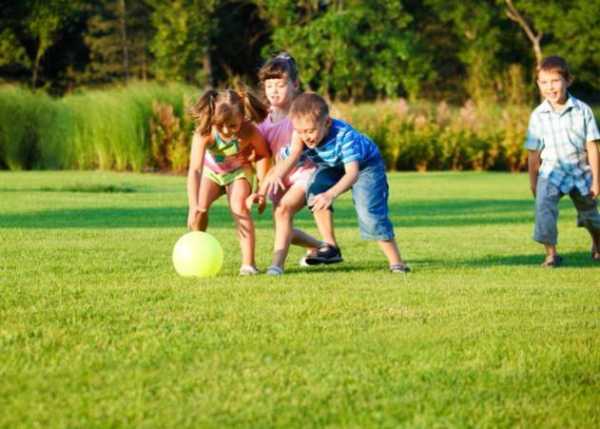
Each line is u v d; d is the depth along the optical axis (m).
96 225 13.23
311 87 57.00
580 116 9.56
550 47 58.69
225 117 7.95
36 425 3.86
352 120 35.50
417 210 17.45
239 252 10.01
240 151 8.27
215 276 7.81
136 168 30.77
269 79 8.90
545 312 6.28
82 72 59.69
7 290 6.79
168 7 54.06
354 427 3.94
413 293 6.93
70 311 5.98
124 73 57.62
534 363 4.94
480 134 36.22
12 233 11.38
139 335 5.32
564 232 13.50
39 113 30.95
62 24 55.41
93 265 8.40
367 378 4.59
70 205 16.78
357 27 54.59
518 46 60.66
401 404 4.25
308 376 4.59
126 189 22.23
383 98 58.41
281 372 4.63
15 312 5.93
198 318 5.81
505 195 22.12
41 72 59.09
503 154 36.25
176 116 31.28
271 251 10.37
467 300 6.68
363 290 7.03
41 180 24.62
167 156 30.95
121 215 15.05
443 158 35.84
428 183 26.98
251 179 8.55
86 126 30.98
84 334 5.33
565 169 9.60
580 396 4.44
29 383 4.38
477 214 16.59
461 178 29.84
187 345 5.09
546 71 9.58
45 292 6.71
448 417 4.10
